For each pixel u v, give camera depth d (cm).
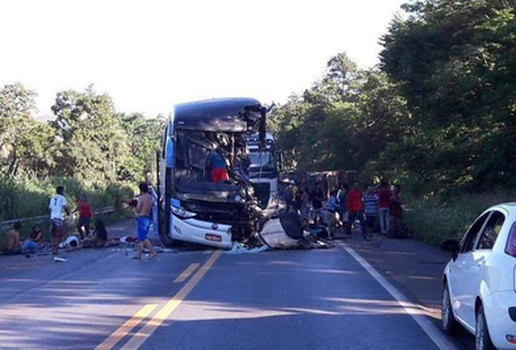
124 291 1527
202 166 2423
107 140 5934
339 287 1538
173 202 2388
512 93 2572
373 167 3712
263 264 1964
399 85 3419
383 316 1228
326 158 6006
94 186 4628
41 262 2162
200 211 2370
